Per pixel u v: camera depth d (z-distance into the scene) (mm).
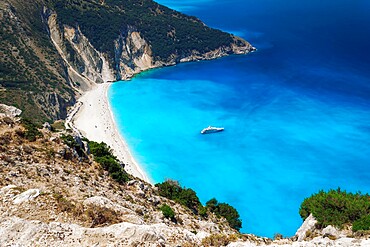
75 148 52312
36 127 52844
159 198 52500
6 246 24969
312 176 131125
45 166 42250
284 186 126250
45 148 47469
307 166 137000
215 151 148875
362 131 160625
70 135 55406
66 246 25250
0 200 31203
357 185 126062
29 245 25125
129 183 51156
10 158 41125
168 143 155125
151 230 26859
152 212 43719
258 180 129750
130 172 131625
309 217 42469
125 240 25938
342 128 164125
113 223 30172
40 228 26562
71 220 29422
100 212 30750
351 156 142625
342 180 128875
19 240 25656
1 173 37156
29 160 42688
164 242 26453
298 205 117250
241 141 156125
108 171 52375
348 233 37375
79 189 39500
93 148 62219
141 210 41531
